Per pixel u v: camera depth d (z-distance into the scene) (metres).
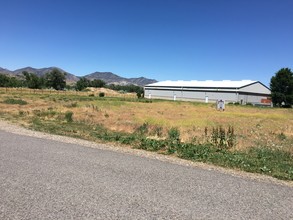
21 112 21.48
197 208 4.49
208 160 8.19
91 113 24.41
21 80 134.75
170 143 10.34
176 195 5.01
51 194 4.86
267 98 84.38
